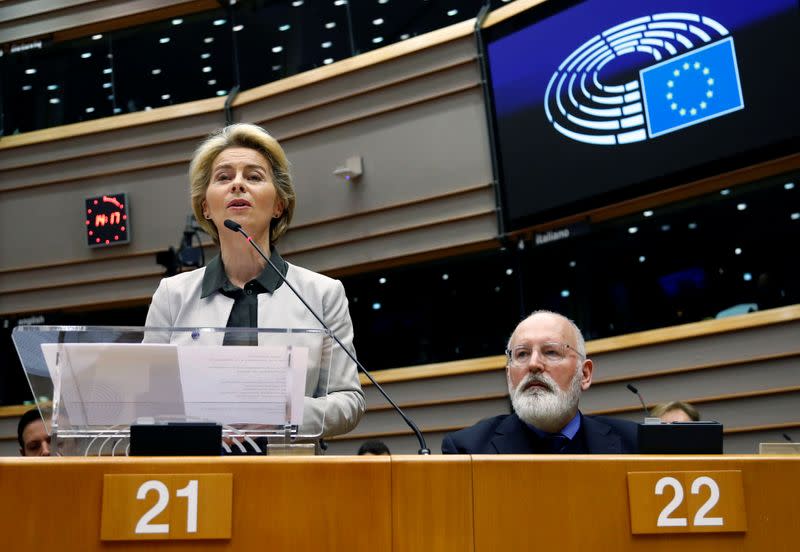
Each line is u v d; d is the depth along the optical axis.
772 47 6.12
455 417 8.05
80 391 1.77
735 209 6.83
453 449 2.77
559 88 7.38
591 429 2.71
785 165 6.18
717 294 6.82
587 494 1.54
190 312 2.41
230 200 2.42
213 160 2.53
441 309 8.30
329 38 8.91
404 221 8.31
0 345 9.80
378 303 8.61
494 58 7.88
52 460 1.45
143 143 9.57
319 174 8.80
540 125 7.50
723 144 6.36
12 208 9.93
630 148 6.89
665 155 6.69
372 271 8.70
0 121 10.08
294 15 9.09
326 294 2.45
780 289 6.54
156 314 2.44
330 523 1.48
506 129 7.75
